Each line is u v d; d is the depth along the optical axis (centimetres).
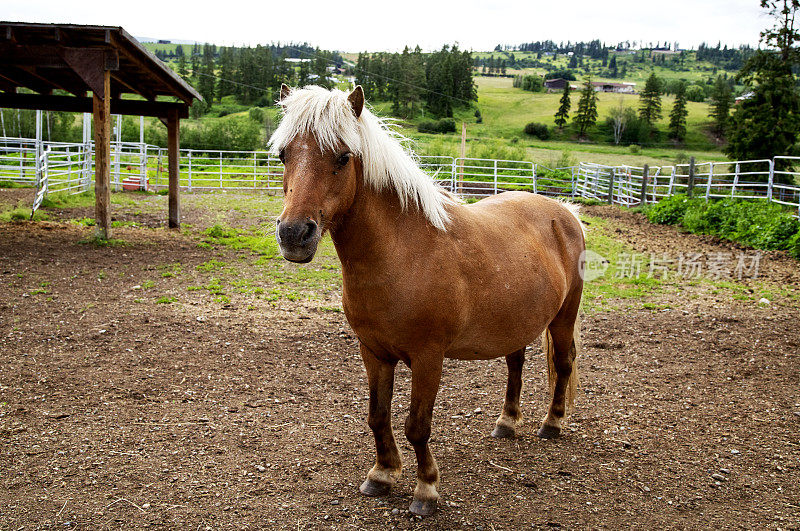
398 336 278
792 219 1205
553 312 354
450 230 295
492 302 304
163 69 1052
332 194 245
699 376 521
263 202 1820
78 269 827
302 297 761
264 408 432
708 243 1250
